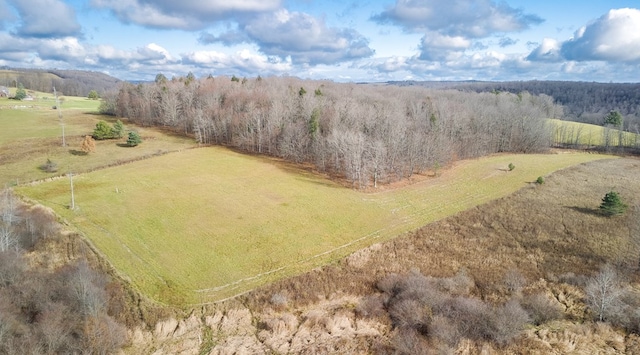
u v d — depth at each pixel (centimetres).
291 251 4806
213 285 4156
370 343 3472
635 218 5456
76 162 7706
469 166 8625
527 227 5428
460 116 9975
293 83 14025
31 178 6719
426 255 4806
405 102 11606
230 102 10738
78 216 5416
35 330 3188
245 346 3428
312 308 3975
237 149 9350
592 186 7044
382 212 5984
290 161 8531
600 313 3656
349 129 8325
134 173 7238
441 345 3344
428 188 7112
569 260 4600
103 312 3584
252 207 5972
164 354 3344
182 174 7312
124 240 4878
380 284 4225
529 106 12169
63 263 4378
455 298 3912
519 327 3509
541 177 7256
